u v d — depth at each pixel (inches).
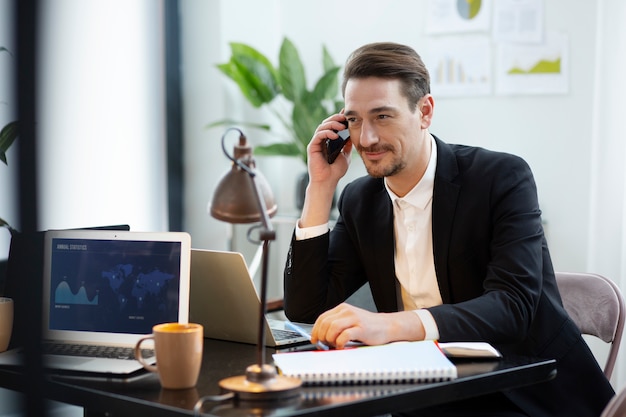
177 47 157.2
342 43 157.9
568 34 137.8
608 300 81.4
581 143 137.7
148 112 149.2
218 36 155.1
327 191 76.9
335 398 49.8
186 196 158.9
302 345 68.2
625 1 125.0
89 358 60.6
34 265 65.7
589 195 137.3
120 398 51.6
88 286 65.2
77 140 133.3
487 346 60.3
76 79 133.2
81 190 134.0
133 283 64.5
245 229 160.7
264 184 94.4
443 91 146.8
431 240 75.1
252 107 163.6
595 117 128.6
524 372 57.4
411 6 149.4
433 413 68.2
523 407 68.2
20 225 41.8
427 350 57.9
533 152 141.0
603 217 127.4
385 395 50.4
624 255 123.3
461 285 73.8
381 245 77.0
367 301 87.0
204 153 157.6
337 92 152.1
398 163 70.7
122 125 142.8
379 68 69.3
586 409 70.9
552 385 70.7
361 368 54.0
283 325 75.0
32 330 47.2
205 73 156.8
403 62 70.0
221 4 154.6
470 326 63.1
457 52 145.3
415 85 70.5
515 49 140.9
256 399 49.3
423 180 74.2
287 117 166.2
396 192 75.6
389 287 77.7
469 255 73.0
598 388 72.0
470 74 144.6
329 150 76.0
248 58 148.8
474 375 55.0
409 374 53.4
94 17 136.6
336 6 157.8
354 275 80.9
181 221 158.7
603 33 127.1
